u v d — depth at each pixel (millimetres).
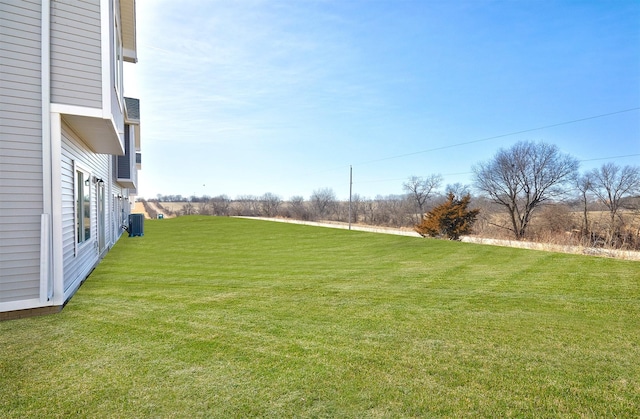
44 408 2330
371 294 5598
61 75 4656
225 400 2439
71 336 3658
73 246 5922
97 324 4047
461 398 2494
